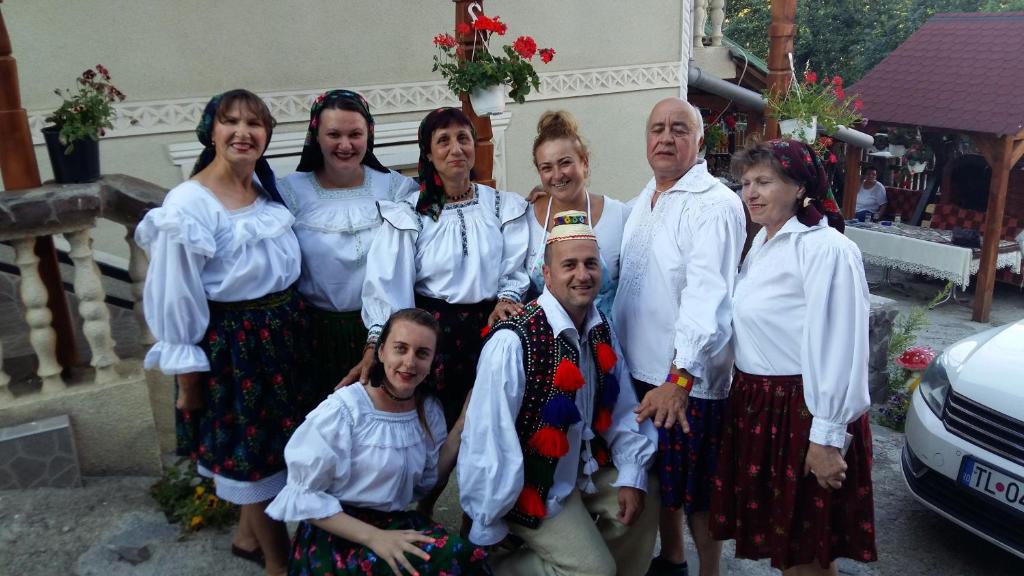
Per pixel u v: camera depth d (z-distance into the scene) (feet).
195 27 15.03
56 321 10.30
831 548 7.57
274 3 15.58
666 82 20.90
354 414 7.15
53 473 9.88
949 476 10.74
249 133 7.46
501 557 8.40
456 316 8.68
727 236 7.93
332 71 16.52
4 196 9.15
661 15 20.26
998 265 28.25
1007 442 10.13
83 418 10.11
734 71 26.53
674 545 9.38
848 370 7.02
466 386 8.84
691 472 8.34
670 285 8.23
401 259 8.48
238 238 7.43
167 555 9.07
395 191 9.23
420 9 17.07
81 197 9.41
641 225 8.63
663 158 8.29
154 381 10.84
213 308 7.63
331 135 8.33
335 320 8.75
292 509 6.94
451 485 11.21
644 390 8.71
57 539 9.14
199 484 10.05
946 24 34.47
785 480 7.57
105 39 14.39
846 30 58.13
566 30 19.03
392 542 6.93
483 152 13.61
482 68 12.51
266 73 15.88
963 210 33.22
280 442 7.98
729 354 8.13
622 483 8.00
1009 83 29.17
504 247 9.04
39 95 14.15
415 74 17.38
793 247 7.34
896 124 31.58
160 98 15.03
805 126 15.31
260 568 8.94
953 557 11.03
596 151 20.30
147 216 7.19
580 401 7.80
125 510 9.77
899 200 36.81
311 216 8.59
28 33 13.85
